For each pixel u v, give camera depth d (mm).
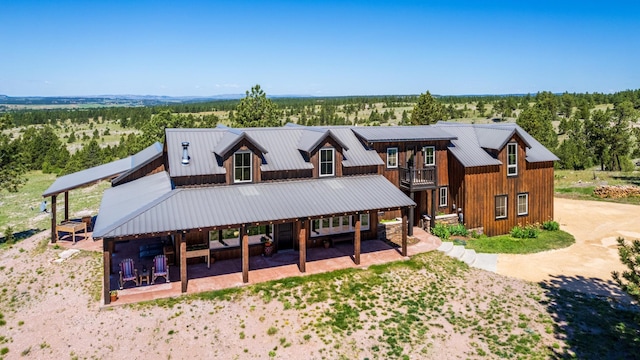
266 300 16797
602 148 51469
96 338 14531
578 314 16766
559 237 27031
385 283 18766
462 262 21719
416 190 25312
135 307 16172
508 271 21297
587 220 31062
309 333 15000
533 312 16922
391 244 23609
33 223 30609
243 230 17859
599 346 14602
